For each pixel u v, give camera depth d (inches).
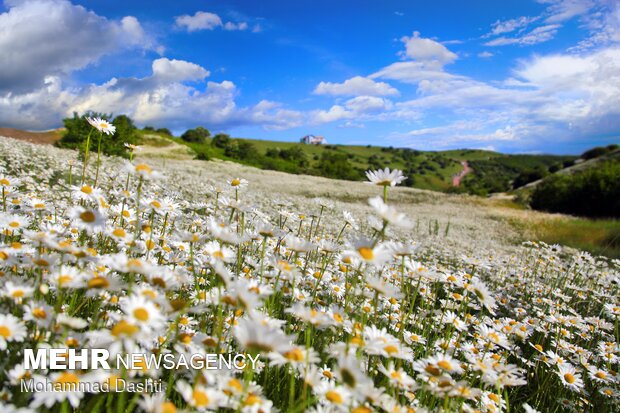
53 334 69.7
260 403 69.4
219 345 75.6
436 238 540.7
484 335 124.2
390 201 1198.3
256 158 2763.3
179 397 78.9
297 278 139.3
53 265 85.8
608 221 1028.5
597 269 347.9
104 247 130.6
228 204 121.6
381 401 73.5
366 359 100.3
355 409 65.6
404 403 85.2
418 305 188.9
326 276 149.9
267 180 1262.3
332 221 434.3
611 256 600.1
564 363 147.2
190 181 583.5
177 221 189.6
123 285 75.6
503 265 354.3
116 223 131.4
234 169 1499.8
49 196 252.4
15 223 116.6
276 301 123.2
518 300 252.7
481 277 317.4
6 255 89.8
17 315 78.3
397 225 85.0
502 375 95.3
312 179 1531.7
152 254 128.9
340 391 72.2
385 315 143.0
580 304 275.0
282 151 3641.7
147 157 1568.7
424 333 144.6
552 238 738.8
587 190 1314.0
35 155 530.6
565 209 1381.6
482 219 979.3
